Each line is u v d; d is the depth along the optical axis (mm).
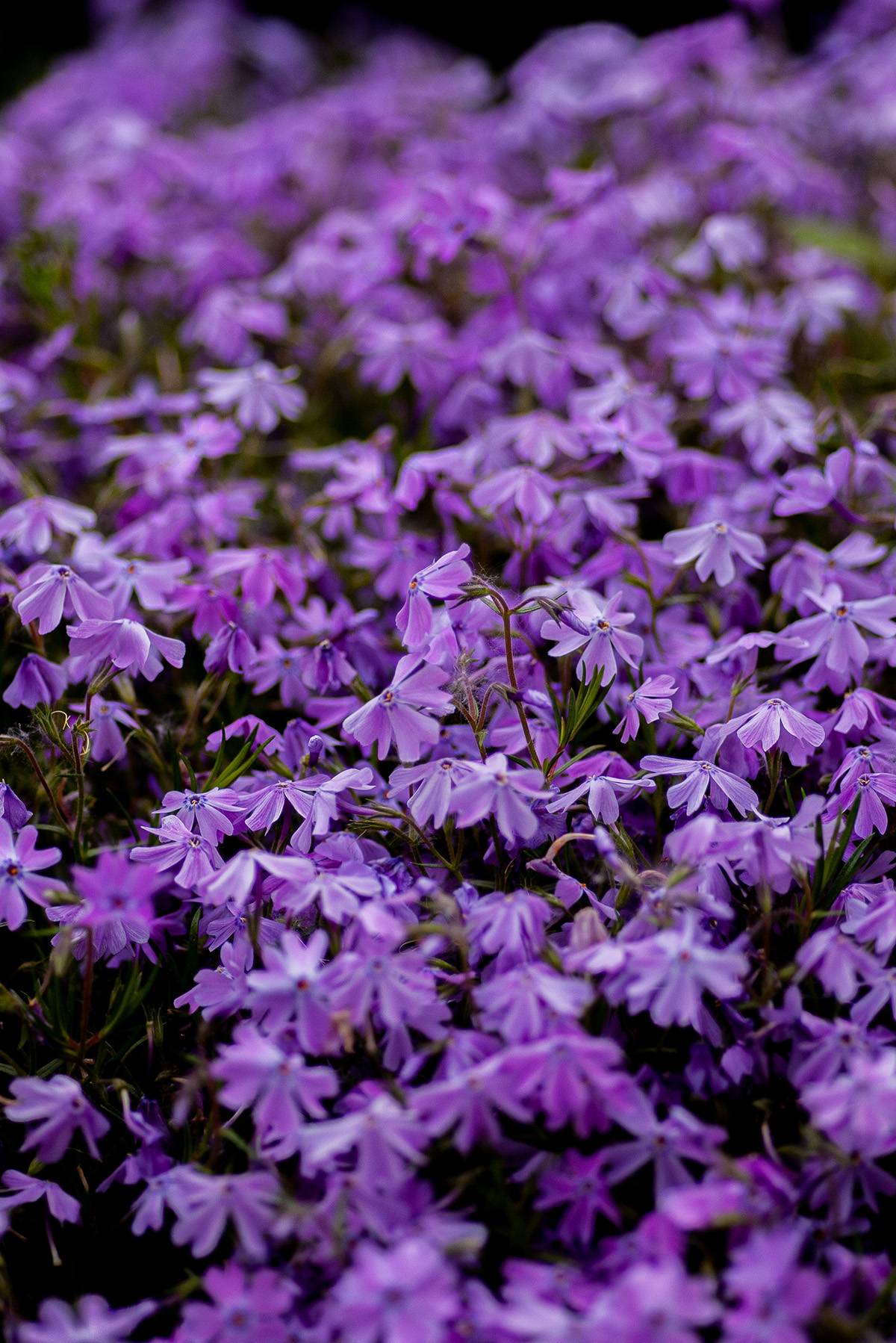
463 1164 497
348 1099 489
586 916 493
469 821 499
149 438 598
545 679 540
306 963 490
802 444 584
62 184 733
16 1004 505
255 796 519
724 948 507
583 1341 461
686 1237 486
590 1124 482
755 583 587
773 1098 504
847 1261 478
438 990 500
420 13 1282
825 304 640
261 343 671
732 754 526
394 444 625
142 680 574
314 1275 486
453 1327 470
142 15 1136
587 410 594
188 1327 474
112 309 711
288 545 610
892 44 816
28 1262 511
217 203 750
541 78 792
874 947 505
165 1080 516
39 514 566
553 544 566
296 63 1042
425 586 522
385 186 726
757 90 765
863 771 519
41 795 546
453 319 684
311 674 550
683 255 660
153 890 491
